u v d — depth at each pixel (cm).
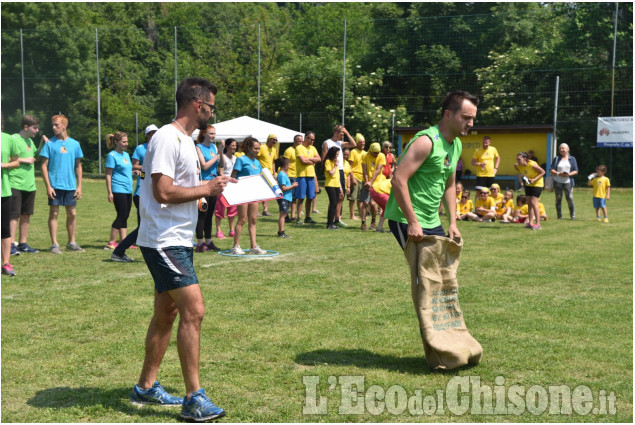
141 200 395
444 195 516
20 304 659
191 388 383
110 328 574
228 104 4188
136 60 5028
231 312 631
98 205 1928
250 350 512
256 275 829
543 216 1603
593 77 3300
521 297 704
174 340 545
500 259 969
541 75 3428
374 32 3947
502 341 535
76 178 1039
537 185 1398
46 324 587
